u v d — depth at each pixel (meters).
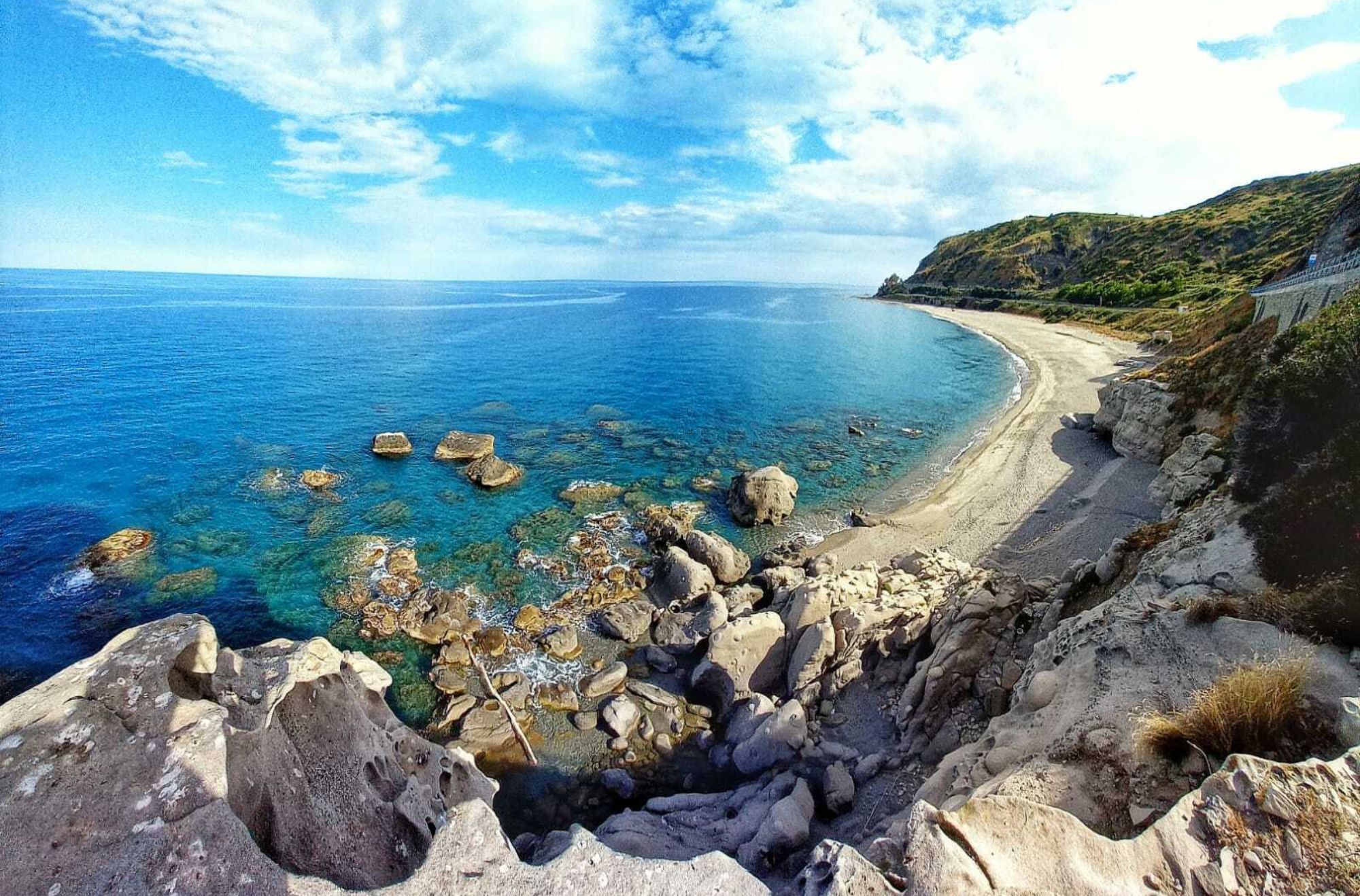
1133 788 9.19
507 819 17.05
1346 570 11.43
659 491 38.31
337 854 8.34
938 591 22.73
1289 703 8.91
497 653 23.00
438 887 6.21
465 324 126.25
